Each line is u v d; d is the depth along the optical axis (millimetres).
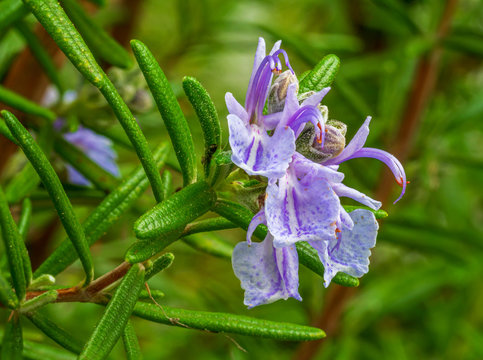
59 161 167
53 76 161
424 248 217
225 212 112
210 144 114
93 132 171
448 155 228
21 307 113
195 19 237
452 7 215
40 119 166
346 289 215
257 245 111
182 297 217
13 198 147
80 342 117
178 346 242
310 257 117
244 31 233
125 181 130
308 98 108
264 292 110
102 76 111
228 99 108
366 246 111
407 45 211
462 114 223
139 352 115
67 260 125
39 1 110
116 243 217
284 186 107
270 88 113
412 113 226
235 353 191
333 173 105
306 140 111
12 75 176
